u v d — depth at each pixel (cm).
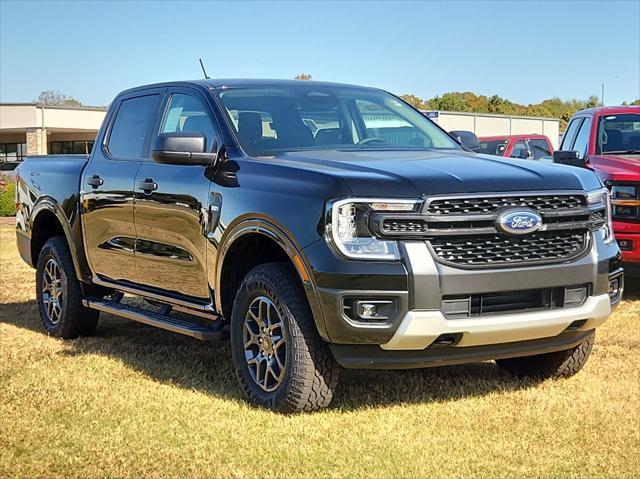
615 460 407
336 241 436
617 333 696
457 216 439
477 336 446
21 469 409
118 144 660
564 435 442
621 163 868
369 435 446
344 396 514
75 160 720
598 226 491
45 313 739
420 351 449
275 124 564
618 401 500
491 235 448
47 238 766
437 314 435
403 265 433
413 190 439
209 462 414
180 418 479
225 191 514
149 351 657
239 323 507
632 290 912
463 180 451
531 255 459
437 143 607
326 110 593
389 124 610
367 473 396
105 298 715
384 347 441
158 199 576
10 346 681
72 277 702
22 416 487
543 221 460
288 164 491
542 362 550
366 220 436
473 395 519
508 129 4681
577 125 1068
